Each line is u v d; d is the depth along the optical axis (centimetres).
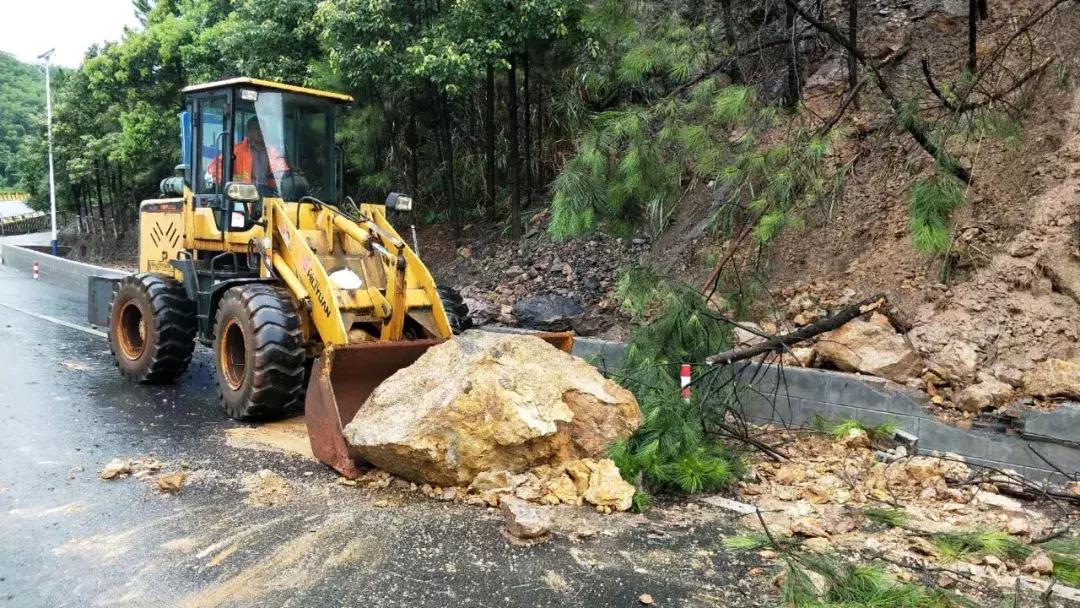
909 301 615
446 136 1092
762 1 751
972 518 432
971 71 584
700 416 521
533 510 405
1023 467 486
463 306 696
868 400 544
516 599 334
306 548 379
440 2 917
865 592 326
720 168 591
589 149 596
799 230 680
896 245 658
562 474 456
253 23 1066
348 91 998
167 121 1510
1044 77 652
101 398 668
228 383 611
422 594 337
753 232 564
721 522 427
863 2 819
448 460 441
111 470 470
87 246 2141
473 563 367
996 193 632
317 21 981
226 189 636
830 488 473
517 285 920
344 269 593
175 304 709
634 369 539
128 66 1538
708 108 607
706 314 564
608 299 822
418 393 463
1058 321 544
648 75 787
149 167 1631
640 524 420
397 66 896
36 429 569
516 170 1005
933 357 562
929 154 585
